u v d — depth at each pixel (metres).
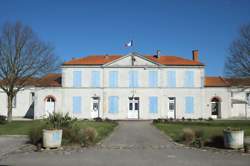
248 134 19.19
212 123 29.88
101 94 39.34
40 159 11.34
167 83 39.34
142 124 30.33
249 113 43.38
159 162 10.70
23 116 42.59
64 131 14.99
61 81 40.78
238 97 43.78
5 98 42.81
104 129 22.12
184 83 39.31
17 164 10.43
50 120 15.71
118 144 15.46
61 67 39.50
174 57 41.97
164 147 14.42
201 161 10.90
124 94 39.28
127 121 35.56
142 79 39.44
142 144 15.52
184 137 16.27
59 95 39.28
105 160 11.10
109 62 39.41
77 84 39.38
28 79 32.47
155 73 39.41
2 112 42.72
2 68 30.30
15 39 30.45
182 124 28.98
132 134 20.59
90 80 39.44
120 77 39.44
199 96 39.19
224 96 39.22
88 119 37.38
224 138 13.70
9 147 14.23
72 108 39.19
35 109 39.06
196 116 38.97
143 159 11.29
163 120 33.75
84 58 41.38
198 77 39.38
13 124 27.70
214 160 11.09
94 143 15.32
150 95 39.25
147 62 39.50
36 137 15.16
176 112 39.03
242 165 10.26
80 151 13.16
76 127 15.78
